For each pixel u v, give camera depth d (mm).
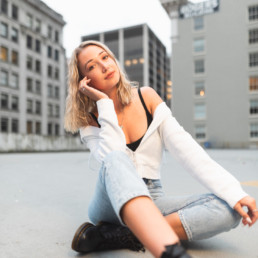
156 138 1722
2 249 1709
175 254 961
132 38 77375
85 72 1800
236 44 33375
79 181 5133
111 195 1282
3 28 38031
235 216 1429
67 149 30312
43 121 44406
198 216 1442
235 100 33219
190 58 35156
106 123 1665
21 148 24469
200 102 34594
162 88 89562
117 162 1356
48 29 46594
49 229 2150
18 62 40375
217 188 1423
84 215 2596
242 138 32750
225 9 33844
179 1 34969
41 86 44375
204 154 1532
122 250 1670
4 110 37750
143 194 1184
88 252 1646
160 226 1064
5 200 3344
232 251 1625
